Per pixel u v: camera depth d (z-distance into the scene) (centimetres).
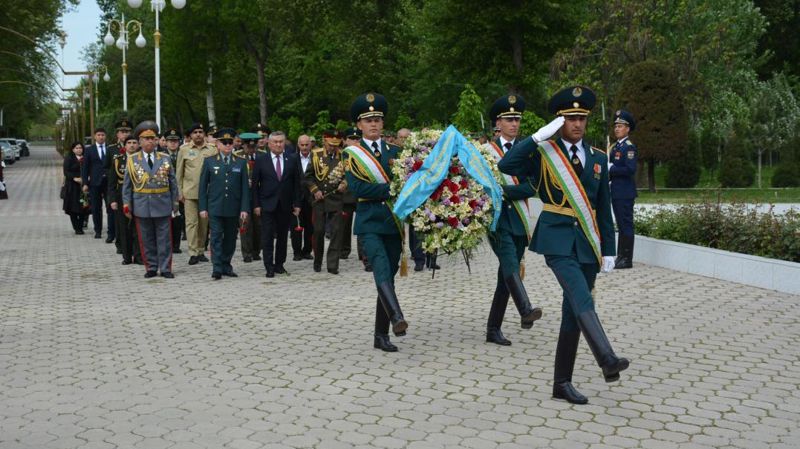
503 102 768
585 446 498
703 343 746
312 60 4684
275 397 595
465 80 3869
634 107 2589
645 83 2580
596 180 588
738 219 1208
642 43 3048
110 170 1401
